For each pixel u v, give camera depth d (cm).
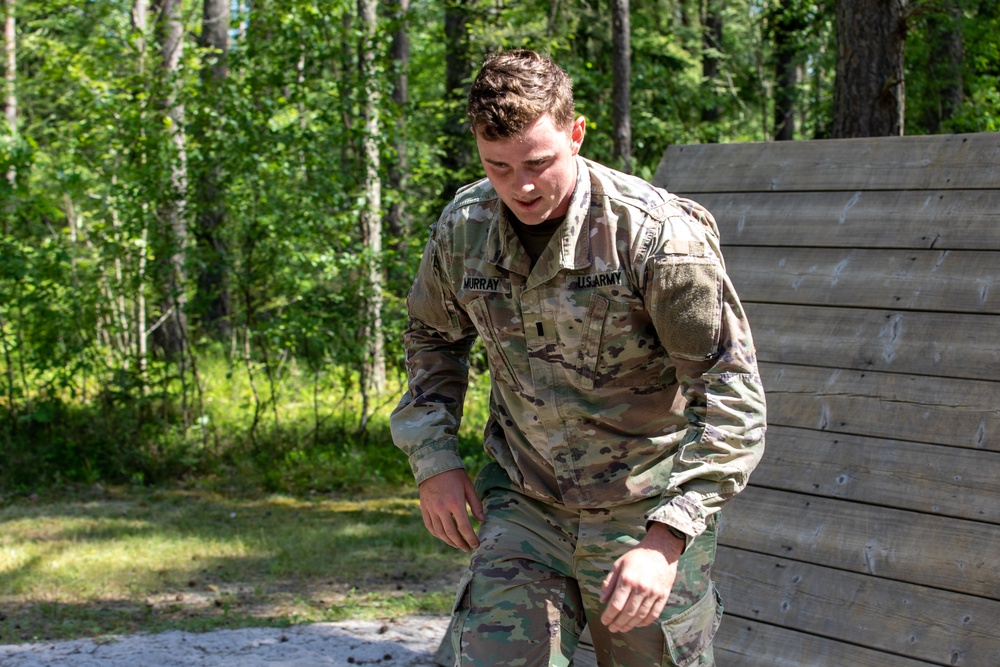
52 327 929
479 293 225
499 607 221
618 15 1268
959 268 360
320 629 479
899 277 370
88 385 995
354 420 1069
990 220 362
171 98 1012
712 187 425
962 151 377
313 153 970
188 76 1002
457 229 229
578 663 368
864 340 367
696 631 228
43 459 906
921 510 336
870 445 353
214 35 1446
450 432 241
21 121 1856
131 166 968
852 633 332
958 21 1152
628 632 227
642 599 196
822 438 362
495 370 235
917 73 1248
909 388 353
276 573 616
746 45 2609
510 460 238
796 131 2758
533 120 196
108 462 927
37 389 946
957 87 1311
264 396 1116
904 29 770
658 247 210
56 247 925
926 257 368
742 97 2319
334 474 952
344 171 1017
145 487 905
